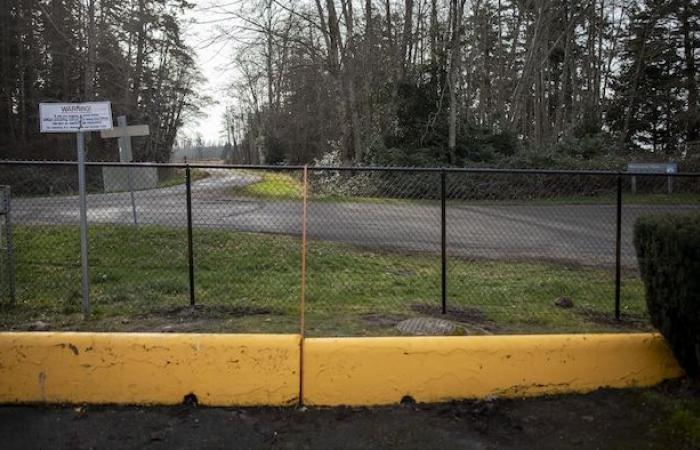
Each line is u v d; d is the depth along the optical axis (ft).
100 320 19.75
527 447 12.10
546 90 140.26
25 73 134.21
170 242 32.63
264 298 23.27
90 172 44.91
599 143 94.73
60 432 12.48
